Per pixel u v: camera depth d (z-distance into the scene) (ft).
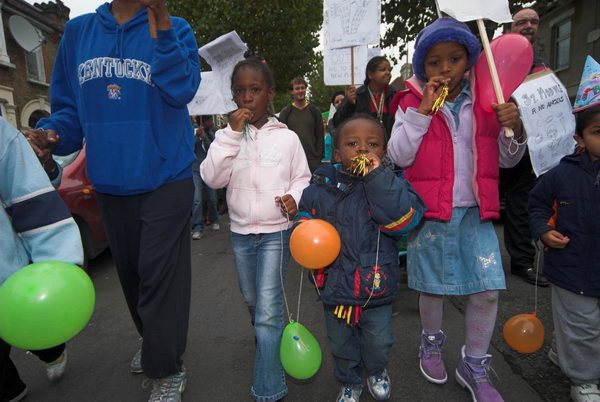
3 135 4.36
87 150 6.35
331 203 6.50
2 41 45.37
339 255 6.25
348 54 17.11
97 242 14.01
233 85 7.17
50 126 6.48
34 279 3.80
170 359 6.65
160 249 6.44
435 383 7.45
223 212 28.58
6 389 7.23
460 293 6.66
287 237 7.16
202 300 12.03
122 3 6.28
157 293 6.50
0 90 45.47
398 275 6.39
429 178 6.75
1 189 4.40
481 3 6.27
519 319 6.84
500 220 20.33
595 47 36.83
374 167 5.87
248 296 7.52
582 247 6.40
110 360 8.87
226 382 7.86
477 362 6.82
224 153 6.69
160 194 6.47
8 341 3.88
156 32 5.74
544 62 11.16
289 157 7.22
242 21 39.93
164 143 6.45
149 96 6.21
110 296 12.53
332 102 19.94
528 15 11.62
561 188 6.69
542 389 7.17
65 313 3.82
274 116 7.83
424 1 24.85
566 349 6.68
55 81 6.88
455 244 6.68
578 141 6.68
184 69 6.12
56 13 54.24
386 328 6.37
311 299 11.85
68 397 7.61
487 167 6.50
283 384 6.89
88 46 6.16
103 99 6.14
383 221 5.90
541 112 8.38
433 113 6.45
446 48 6.26
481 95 6.48
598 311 6.42
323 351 8.92
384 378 6.98
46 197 4.48
